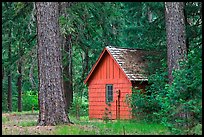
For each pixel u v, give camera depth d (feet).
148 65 92.27
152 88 75.20
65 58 92.48
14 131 55.36
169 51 66.69
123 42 120.88
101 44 100.99
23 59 87.86
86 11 88.58
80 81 108.17
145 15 114.42
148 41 94.32
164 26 88.33
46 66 63.21
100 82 99.25
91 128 58.44
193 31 80.38
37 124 63.31
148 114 72.95
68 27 77.00
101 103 98.48
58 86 63.72
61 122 63.67
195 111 50.03
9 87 142.92
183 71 53.72
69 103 103.24
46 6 63.41
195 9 81.71
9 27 91.25
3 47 99.14
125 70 92.99
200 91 51.49
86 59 103.14
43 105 63.26
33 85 87.61
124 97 93.50
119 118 87.81
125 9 118.93
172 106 52.80
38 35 63.93
